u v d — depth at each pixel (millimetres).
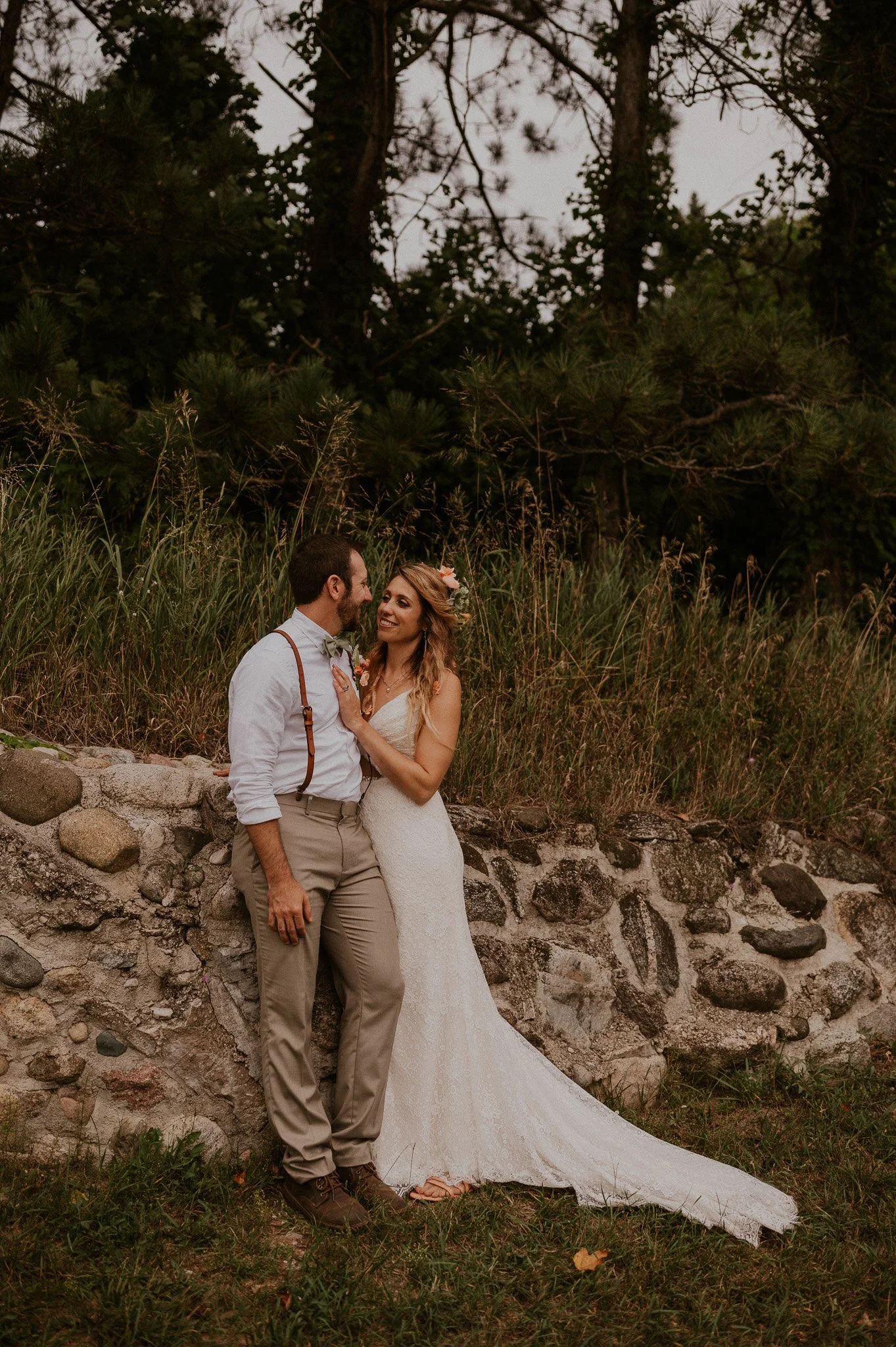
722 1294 3027
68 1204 3070
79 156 6039
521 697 5094
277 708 3213
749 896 4852
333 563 3375
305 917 3232
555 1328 2840
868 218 9203
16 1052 3324
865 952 4980
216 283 8078
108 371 7035
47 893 3389
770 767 5574
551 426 6812
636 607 6031
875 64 8203
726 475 7199
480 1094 3598
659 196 8852
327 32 8430
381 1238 3160
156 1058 3449
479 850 4312
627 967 4441
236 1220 3152
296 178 8305
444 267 8766
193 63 8078
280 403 6086
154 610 4484
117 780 3547
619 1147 3615
